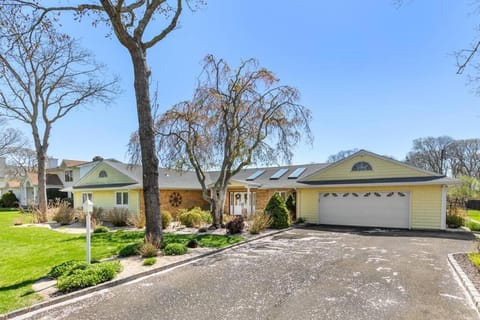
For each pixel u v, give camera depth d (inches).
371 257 301.9
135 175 719.7
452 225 559.5
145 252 296.4
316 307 173.6
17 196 1513.3
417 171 552.7
